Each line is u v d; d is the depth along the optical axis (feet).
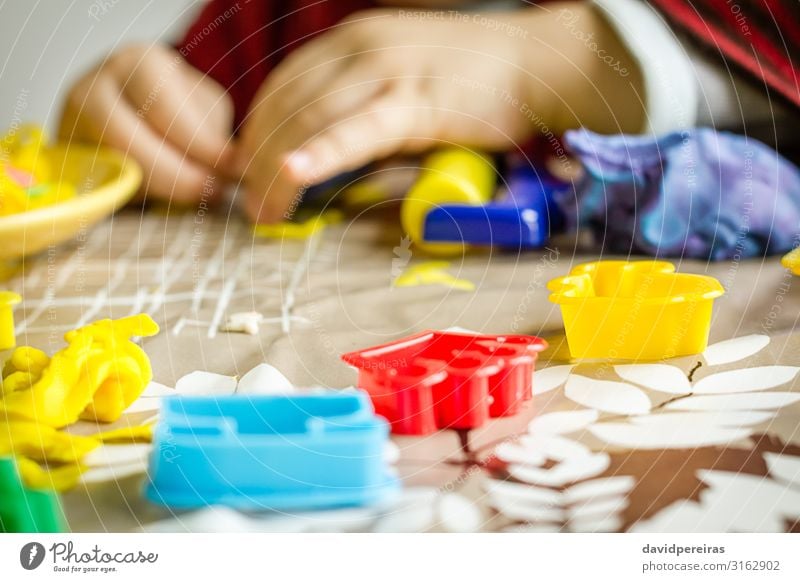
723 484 1.35
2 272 2.48
